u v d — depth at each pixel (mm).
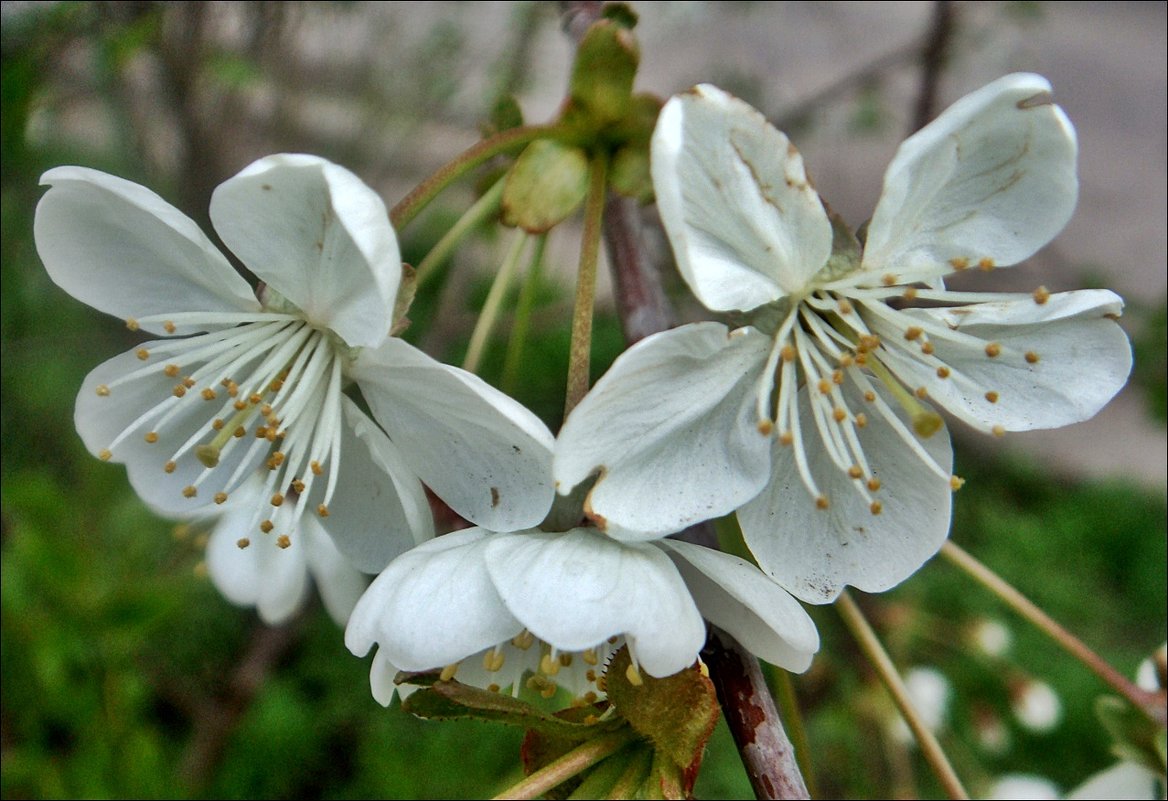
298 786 170
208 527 136
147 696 159
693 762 69
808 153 204
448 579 75
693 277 75
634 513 76
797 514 81
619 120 90
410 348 77
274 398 86
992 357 83
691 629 71
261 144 172
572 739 71
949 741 174
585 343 78
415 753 168
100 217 84
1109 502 255
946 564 219
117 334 166
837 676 163
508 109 103
